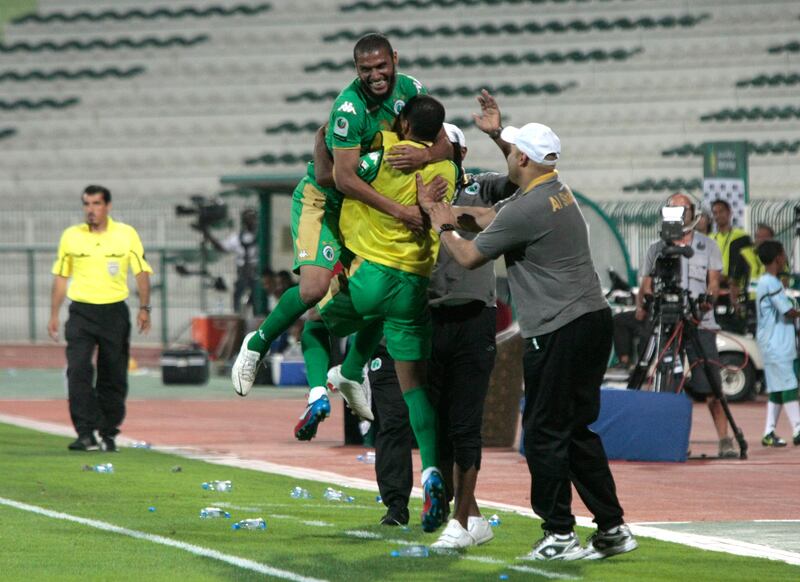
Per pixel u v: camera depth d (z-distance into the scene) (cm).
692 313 3978
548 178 2170
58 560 2114
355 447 4219
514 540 2397
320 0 11894
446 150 2262
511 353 4162
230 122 11338
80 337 3956
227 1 12156
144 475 3353
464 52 11119
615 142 10181
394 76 2247
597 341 2166
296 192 2422
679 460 3834
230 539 2341
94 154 11438
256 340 2406
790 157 9644
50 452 3888
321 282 2345
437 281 2322
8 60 12200
